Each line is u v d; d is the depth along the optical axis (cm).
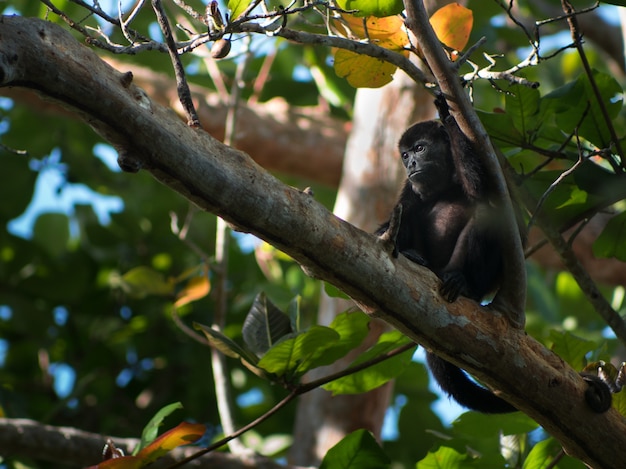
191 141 532
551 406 670
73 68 484
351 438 721
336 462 730
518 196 736
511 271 650
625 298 1066
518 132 777
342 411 1141
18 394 1327
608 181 752
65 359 1424
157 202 1502
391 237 611
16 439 932
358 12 669
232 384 1407
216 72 1409
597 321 1497
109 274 1485
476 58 1241
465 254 820
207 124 1444
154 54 1480
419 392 1395
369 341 1119
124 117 503
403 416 1391
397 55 661
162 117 522
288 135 1504
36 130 1653
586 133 794
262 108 1529
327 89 1495
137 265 1480
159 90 1443
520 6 1784
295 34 618
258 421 703
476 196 809
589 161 761
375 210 1197
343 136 1535
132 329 1393
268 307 766
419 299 625
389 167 1203
